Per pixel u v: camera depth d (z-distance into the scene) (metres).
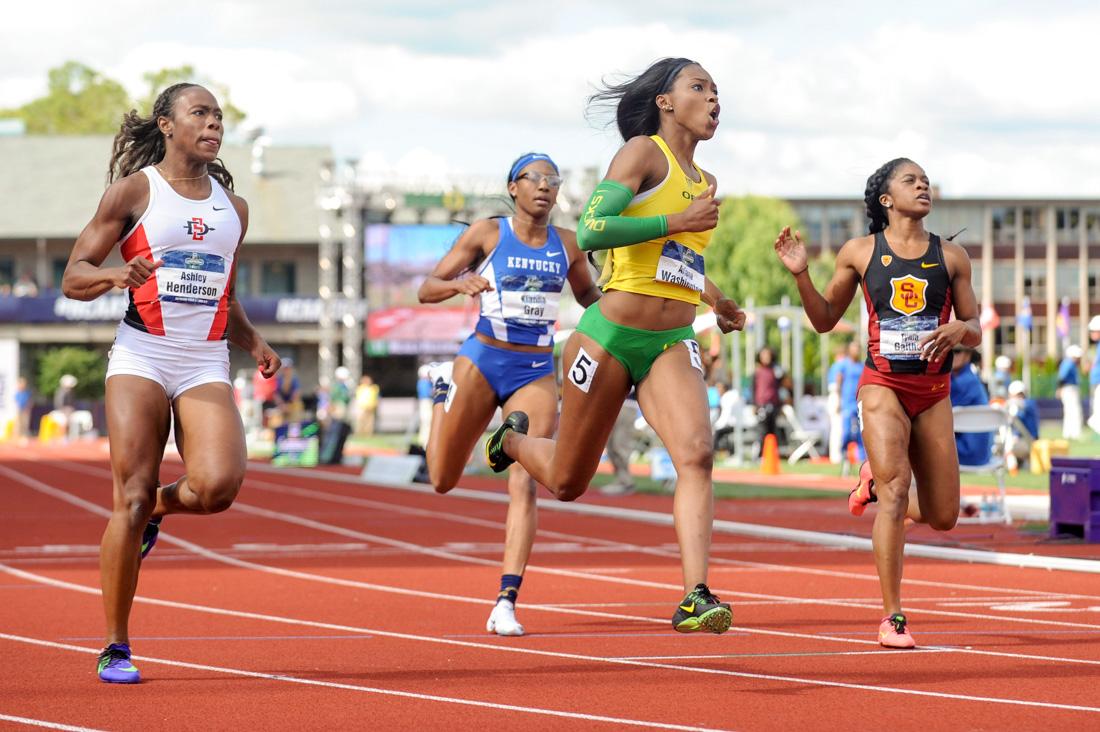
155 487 10.95
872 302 13.02
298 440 51.41
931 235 13.10
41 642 13.27
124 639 11.12
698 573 10.25
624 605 15.96
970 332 12.62
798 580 18.09
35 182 104.88
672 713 9.71
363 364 96.81
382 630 14.05
